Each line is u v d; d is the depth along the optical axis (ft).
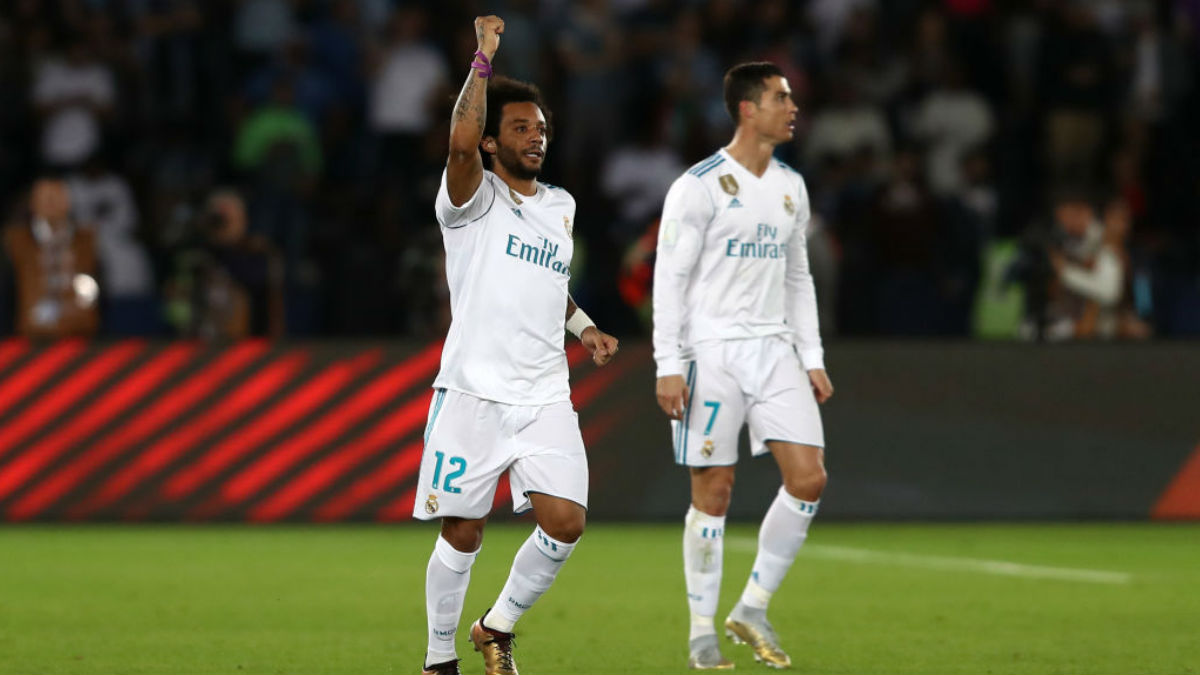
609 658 75.36
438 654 65.46
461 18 192.75
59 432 130.93
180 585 99.45
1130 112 195.52
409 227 173.06
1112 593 96.84
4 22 184.96
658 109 184.14
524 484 63.36
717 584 73.36
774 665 72.84
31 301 138.62
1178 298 166.81
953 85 190.90
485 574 103.86
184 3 190.29
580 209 174.09
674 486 133.80
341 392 132.57
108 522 130.82
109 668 72.18
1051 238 152.66
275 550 116.37
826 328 154.61
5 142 182.60
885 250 168.35
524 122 63.62
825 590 98.12
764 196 74.59
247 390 131.95
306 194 173.17
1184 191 193.06
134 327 166.71
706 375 74.23
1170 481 135.54
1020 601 93.76
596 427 133.69
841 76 188.34
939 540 123.44
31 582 100.48
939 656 75.56
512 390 63.16
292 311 164.14
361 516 131.85
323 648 77.51
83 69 181.78
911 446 134.41
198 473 131.54
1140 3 205.87
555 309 64.18
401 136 183.52
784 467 73.51
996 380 135.03
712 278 74.69
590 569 107.65
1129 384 135.95
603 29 187.32
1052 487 134.92
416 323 153.99
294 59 182.60
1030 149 196.85
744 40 194.70
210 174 180.45
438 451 63.31
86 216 170.60
